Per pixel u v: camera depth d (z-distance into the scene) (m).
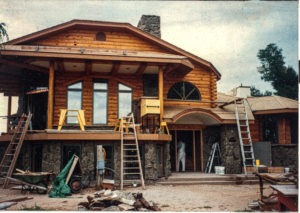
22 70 16.62
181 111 15.20
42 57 13.76
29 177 10.78
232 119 16.05
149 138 13.33
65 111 13.43
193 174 15.39
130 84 16.69
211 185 13.38
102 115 16.17
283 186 7.40
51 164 12.46
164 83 17.53
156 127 15.00
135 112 16.36
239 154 16.12
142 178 12.00
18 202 9.16
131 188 12.20
